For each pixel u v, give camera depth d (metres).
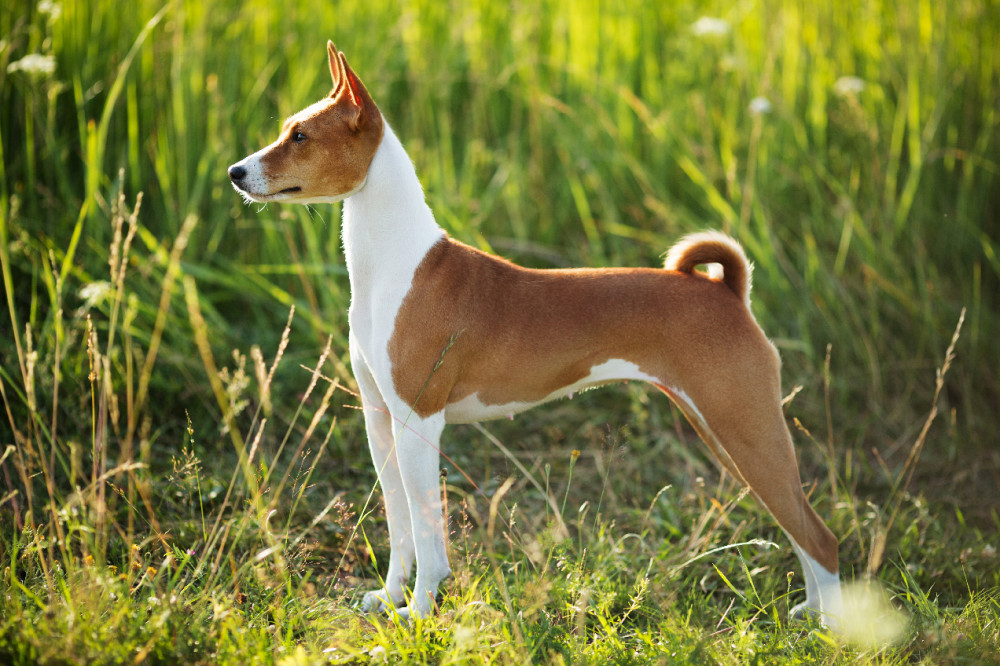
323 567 4.04
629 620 3.60
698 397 3.45
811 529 3.53
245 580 3.51
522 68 6.88
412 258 3.41
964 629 3.33
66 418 4.72
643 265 6.36
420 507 3.47
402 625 3.28
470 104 7.01
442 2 7.26
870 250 6.11
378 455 3.68
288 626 3.23
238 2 6.51
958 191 6.51
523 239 6.29
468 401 3.59
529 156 6.88
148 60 5.97
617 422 5.51
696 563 4.08
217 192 5.80
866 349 5.88
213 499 4.32
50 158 5.77
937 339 5.93
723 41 7.13
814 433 5.50
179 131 5.79
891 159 6.33
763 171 6.45
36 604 3.14
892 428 5.60
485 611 3.29
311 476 4.71
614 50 7.06
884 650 3.23
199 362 5.20
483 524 4.38
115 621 2.91
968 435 5.51
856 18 7.11
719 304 3.47
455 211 6.14
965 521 4.73
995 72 6.69
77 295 5.02
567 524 4.47
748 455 3.46
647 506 4.73
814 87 6.78
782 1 7.07
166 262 5.25
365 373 3.63
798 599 3.97
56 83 5.57
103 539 3.61
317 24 6.66
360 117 3.28
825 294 6.06
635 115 6.84
